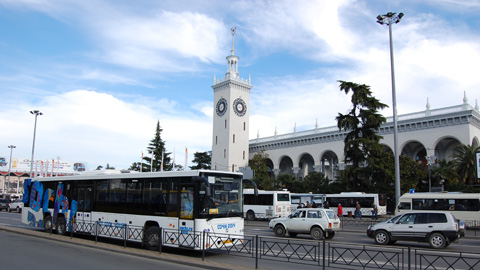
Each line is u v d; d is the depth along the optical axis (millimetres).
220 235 13992
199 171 13984
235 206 14875
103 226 16969
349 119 42656
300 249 17062
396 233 18625
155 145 83375
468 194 30562
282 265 12805
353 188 45375
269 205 39438
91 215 17781
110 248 14883
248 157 80188
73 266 11430
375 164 42406
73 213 18766
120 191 16734
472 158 44406
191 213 13789
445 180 47812
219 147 79000
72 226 18531
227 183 14789
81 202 18578
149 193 15531
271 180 66125
